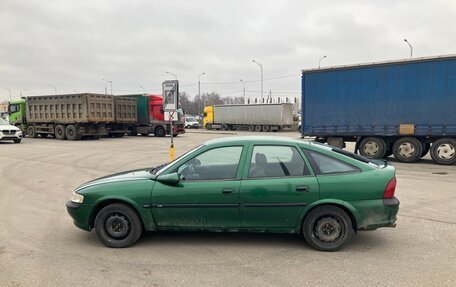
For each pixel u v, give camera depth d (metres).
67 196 7.85
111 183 4.73
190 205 4.53
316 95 14.98
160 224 4.63
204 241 4.81
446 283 3.55
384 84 13.28
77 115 25.38
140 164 13.24
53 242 4.88
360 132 13.98
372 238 4.89
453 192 7.90
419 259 4.17
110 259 4.27
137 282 3.65
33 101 27.75
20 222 5.85
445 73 12.05
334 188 4.38
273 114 41.00
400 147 13.30
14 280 3.71
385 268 3.92
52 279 3.73
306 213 4.45
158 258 4.27
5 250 4.59
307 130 15.30
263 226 4.53
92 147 20.50
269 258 4.23
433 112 12.38
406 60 12.73
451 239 4.85
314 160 4.53
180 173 4.65
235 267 3.99
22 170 11.77
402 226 5.42
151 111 31.14
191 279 3.70
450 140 12.38
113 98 27.83
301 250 4.47
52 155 16.25
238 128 46.53
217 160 4.64
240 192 4.46
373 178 4.39
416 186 8.62
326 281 3.62
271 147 4.62
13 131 22.92
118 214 4.66
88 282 3.66
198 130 47.28
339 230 4.43
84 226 4.77
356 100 13.98
